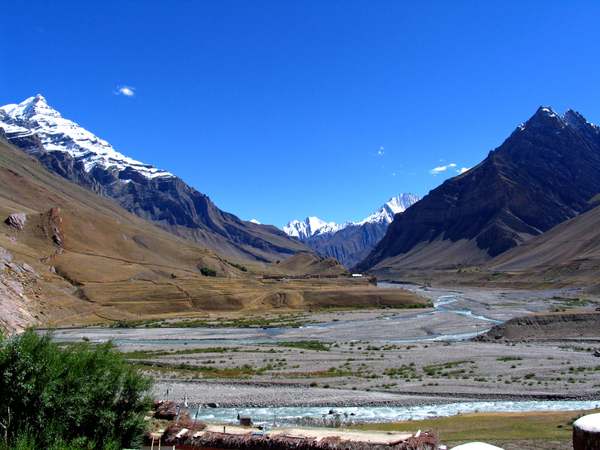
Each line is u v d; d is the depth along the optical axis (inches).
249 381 2199.8
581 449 541.0
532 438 1216.8
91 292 5698.8
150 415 1198.3
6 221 6909.5
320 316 5659.5
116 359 1027.9
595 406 1718.8
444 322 4618.6
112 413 936.3
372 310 6481.3
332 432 1015.0
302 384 2153.1
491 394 1903.3
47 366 864.3
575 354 2711.6
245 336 3969.0
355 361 2704.2
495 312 5442.9
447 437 1280.8
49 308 4909.0
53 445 805.2
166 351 3127.5
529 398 1855.3
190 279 7716.5
